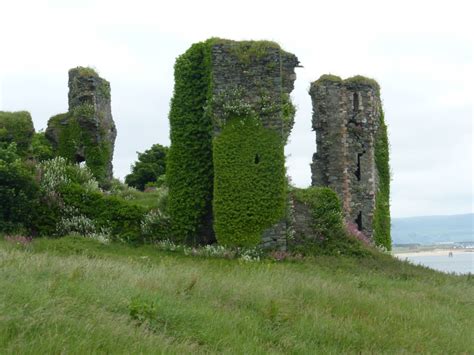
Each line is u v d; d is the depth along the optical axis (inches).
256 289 582.2
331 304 589.3
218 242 936.3
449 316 623.8
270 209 941.8
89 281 514.3
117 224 966.4
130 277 556.1
